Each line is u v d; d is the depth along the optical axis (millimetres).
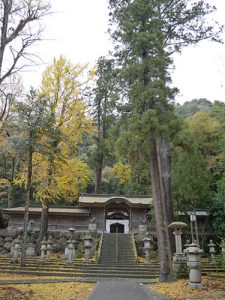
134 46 14320
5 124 16312
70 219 28344
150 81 14016
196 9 17578
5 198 36688
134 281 12688
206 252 25406
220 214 24781
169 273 12617
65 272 15203
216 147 27250
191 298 8195
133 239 23766
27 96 16688
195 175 22531
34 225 27484
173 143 13773
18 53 9328
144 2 14875
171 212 17578
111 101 14250
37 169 19953
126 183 38719
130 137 13227
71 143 21750
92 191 41125
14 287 9375
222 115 20797
